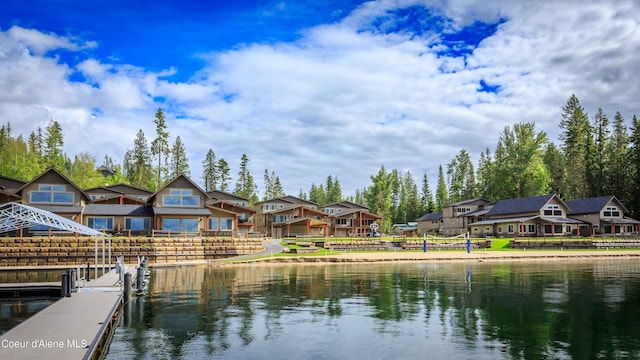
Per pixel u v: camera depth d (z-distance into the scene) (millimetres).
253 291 28641
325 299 25469
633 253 65188
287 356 14648
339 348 15484
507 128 110250
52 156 116500
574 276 37469
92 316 18281
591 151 108438
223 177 127688
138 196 80375
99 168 132375
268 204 102688
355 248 68875
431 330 17969
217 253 56250
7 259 49031
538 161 105375
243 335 17219
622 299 25141
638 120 96438
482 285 31438
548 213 85750
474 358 14336
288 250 61344
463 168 145250
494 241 75188
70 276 23953
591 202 88812
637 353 14797
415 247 70938
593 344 15844
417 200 151250
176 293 27844
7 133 129625
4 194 56750
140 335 17250
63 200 57719
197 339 16688
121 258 37312
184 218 61125
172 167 124875
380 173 132625
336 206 106312
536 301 24547
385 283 32812
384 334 17344
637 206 92500
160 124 106188
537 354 14719
